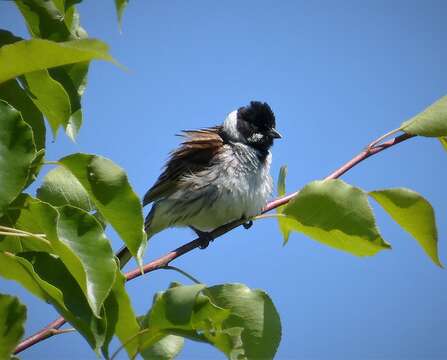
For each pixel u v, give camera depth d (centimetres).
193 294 567
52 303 556
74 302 552
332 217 708
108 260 529
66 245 517
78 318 543
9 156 484
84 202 687
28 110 614
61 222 534
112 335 559
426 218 728
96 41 439
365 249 706
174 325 565
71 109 631
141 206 566
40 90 580
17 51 491
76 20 637
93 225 536
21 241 619
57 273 565
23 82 581
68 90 634
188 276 718
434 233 729
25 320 506
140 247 563
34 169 553
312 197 709
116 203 564
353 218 699
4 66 502
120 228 566
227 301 636
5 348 498
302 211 715
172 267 724
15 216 605
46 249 618
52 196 682
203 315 563
